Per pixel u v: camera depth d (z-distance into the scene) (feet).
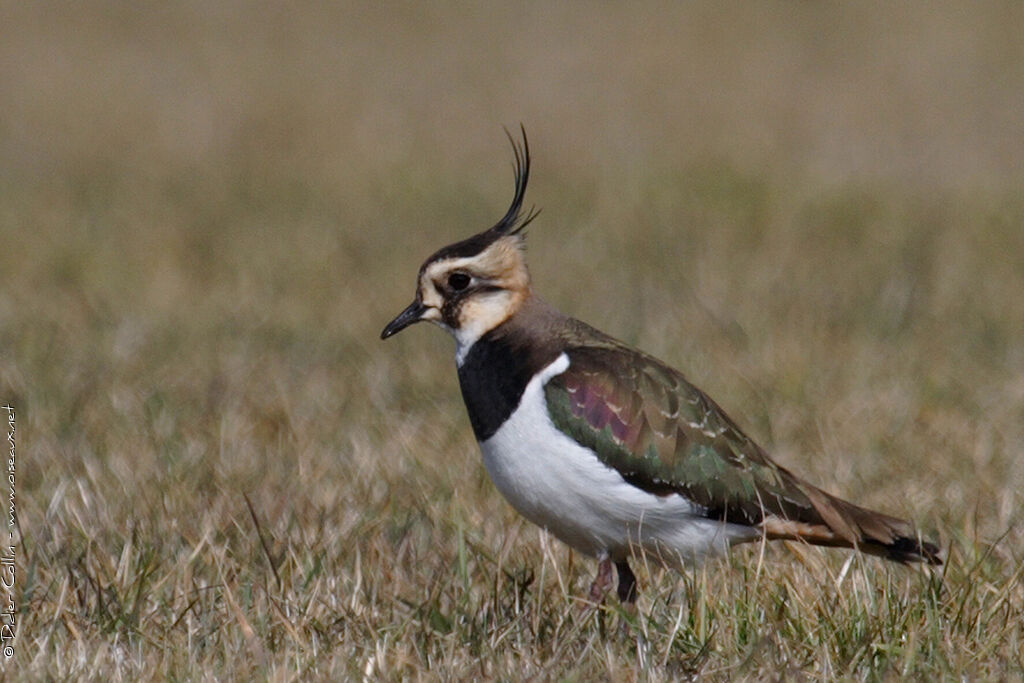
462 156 84.79
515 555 30.68
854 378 45.11
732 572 28.96
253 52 104.73
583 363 27.37
